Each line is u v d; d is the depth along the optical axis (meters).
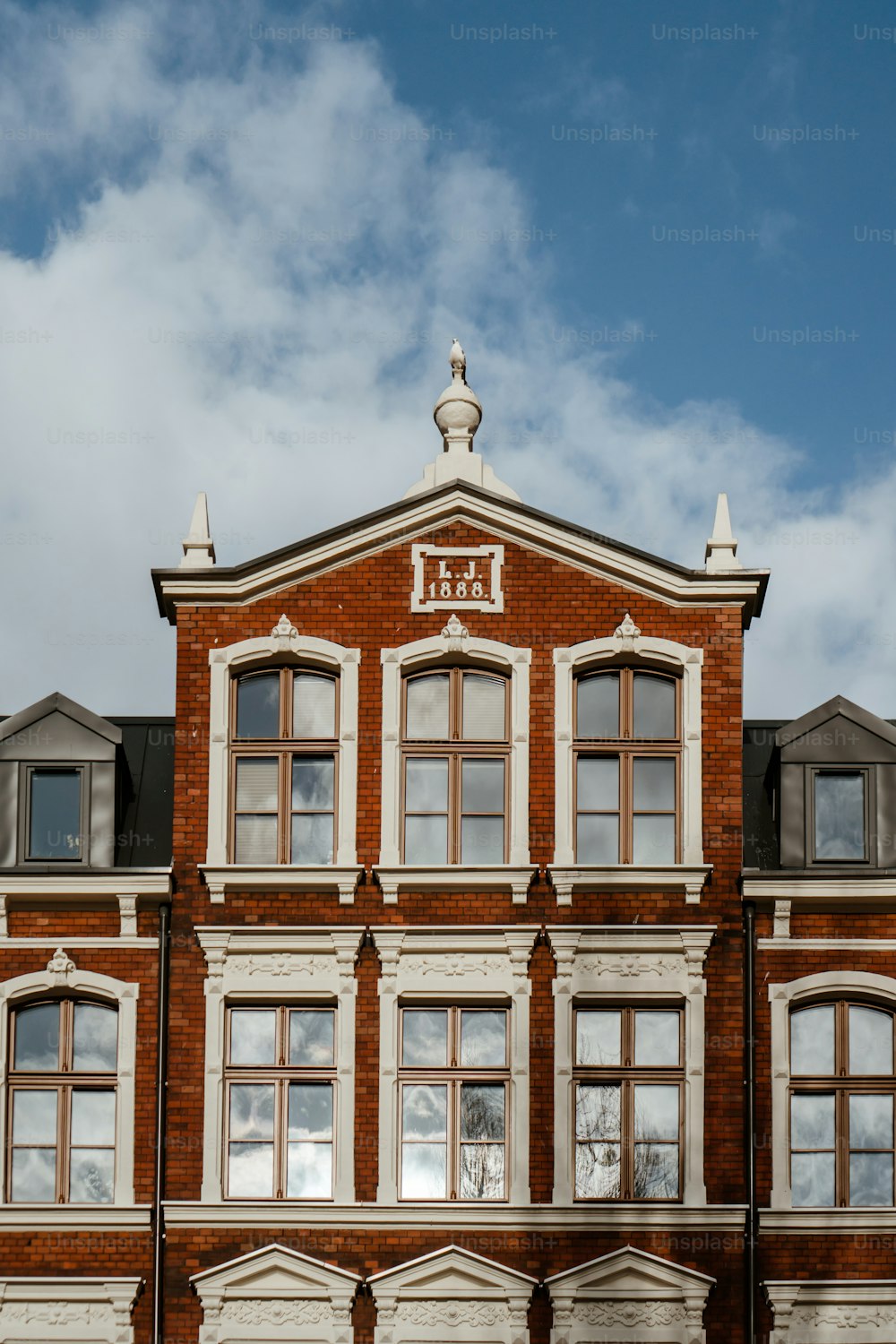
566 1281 22.45
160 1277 22.58
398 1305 22.48
